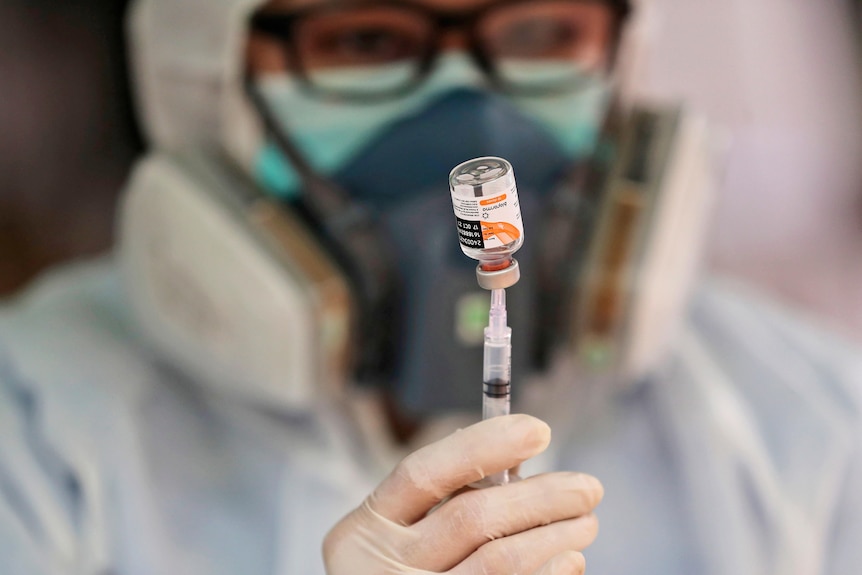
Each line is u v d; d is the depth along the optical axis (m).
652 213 1.19
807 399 1.38
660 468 1.32
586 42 1.18
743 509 1.26
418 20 1.11
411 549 0.75
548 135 1.17
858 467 1.32
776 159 3.28
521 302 1.17
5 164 2.51
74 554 1.14
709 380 1.37
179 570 1.16
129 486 1.17
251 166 1.19
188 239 1.15
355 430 1.29
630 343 1.20
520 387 1.20
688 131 1.23
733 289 1.59
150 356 1.33
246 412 1.28
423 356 1.15
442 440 0.76
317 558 1.18
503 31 1.14
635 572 1.23
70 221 2.63
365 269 1.16
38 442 1.20
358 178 1.16
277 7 1.11
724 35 3.10
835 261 3.36
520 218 0.66
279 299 1.11
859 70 3.24
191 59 1.18
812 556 1.24
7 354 1.30
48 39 2.34
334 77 1.14
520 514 0.74
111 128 2.34
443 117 1.12
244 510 1.23
